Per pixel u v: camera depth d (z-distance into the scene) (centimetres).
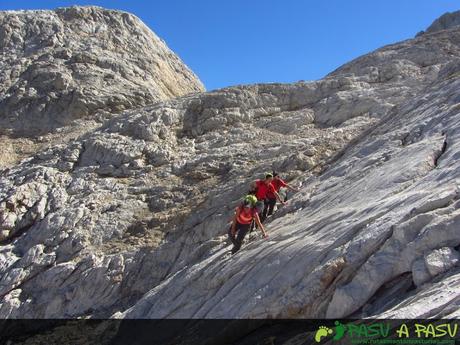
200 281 1007
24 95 3111
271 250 910
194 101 2519
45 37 3678
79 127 2886
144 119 2381
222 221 1512
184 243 1527
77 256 1592
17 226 1808
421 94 1527
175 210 1714
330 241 817
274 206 1312
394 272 696
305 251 834
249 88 2581
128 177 2036
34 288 1530
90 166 2114
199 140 2323
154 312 1050
